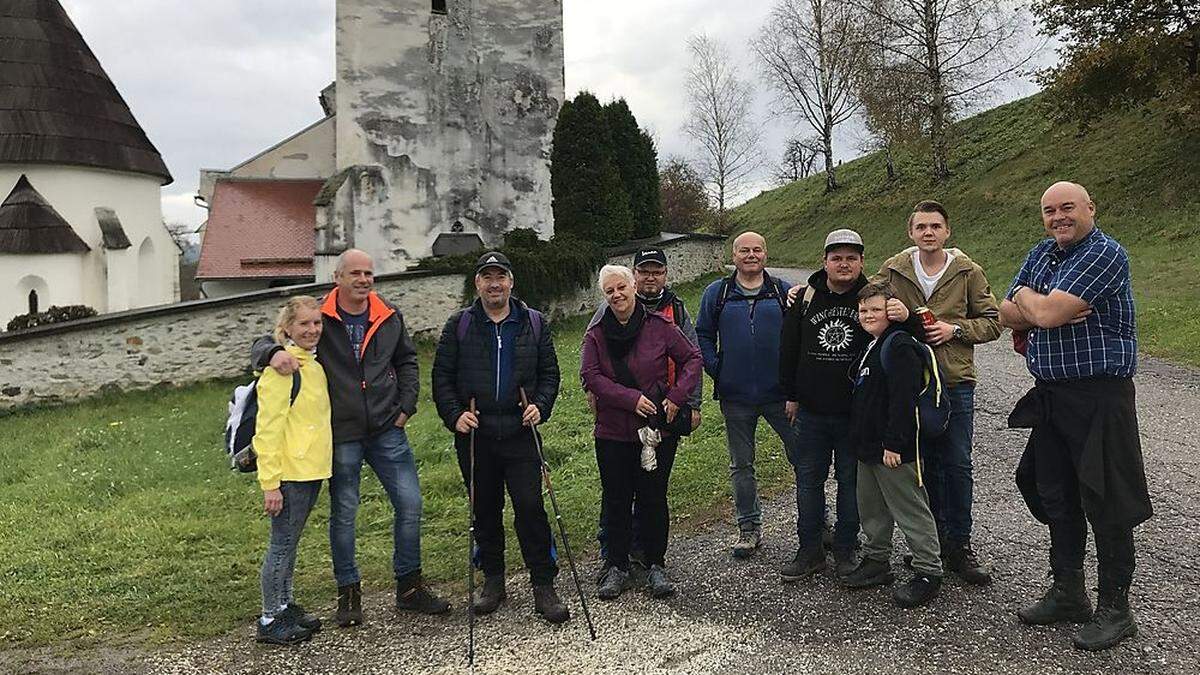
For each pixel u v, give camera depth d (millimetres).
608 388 4695
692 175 45906
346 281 4582
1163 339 11836
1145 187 21219
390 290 16094
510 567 5242
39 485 7883
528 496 4539
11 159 17469
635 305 4848
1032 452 4105
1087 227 3861
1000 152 30266
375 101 21219
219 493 7332
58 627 4559
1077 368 3832
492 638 4242
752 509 5199
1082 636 3816
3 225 17125
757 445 7527
